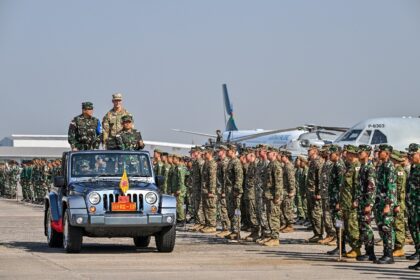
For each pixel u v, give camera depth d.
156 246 24.94
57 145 169.75
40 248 25.78
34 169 63.41
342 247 23.78
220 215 32.06
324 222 27.73
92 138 26.83
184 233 33.16
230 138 80.75
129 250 25.25
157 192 23.75
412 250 26.67
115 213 23.39
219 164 32.47
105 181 24.64
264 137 72.50
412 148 22.22
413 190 22.22
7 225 37.75
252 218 28.94
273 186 26.86
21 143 168.75
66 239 24.14
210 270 19.97
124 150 25.55
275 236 26.98
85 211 23.31
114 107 27.33
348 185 22.75
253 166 29.78
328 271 19.94
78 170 25.02
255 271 19.81
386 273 19.69
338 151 24.41
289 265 21.17
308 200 29.14
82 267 20.42
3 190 77.06
